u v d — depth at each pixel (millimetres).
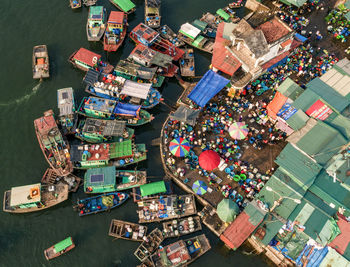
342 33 90312
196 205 66750
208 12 94875
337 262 57281
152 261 58250
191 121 70000
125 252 61125
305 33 90500
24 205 62500
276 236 60750
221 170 67750
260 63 75875
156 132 75188
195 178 67500
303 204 62625
